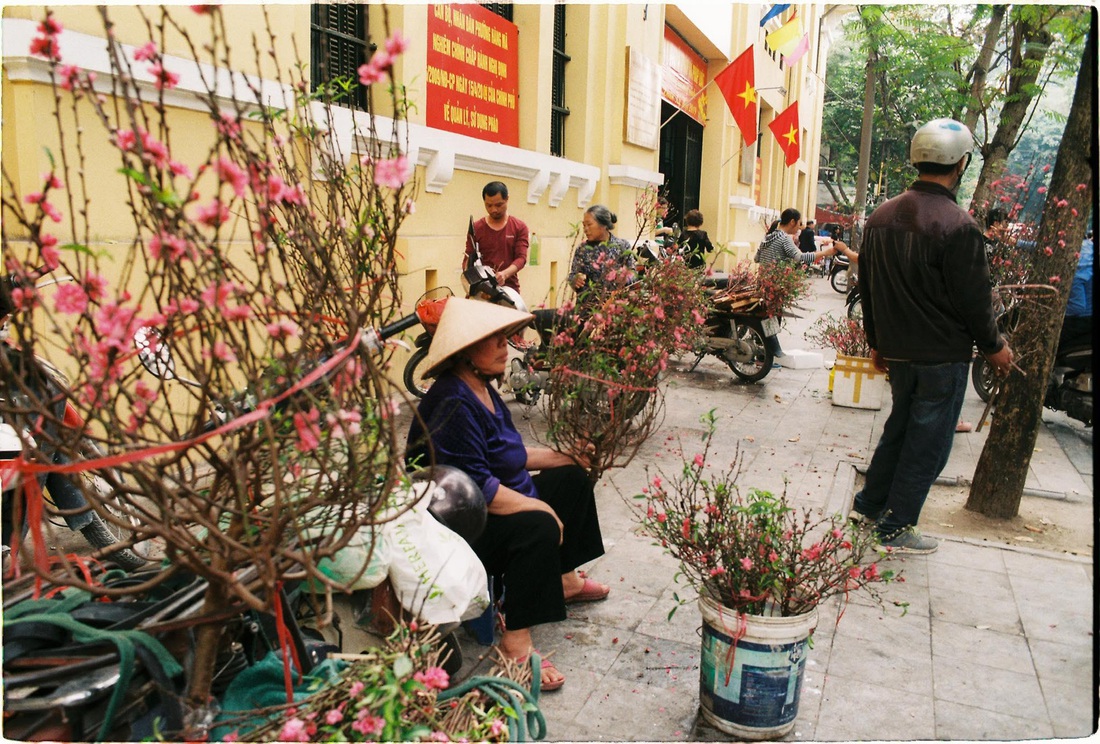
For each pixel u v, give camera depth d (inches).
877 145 1018.7
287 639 75.0
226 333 59.1
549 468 133.6
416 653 72.5
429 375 112.7
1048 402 267.3
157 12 157.8
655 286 166.7
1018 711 114.8
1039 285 182.7
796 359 357.4
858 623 138.7
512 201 321.7
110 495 63.9
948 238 155.7
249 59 178.4
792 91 910.4
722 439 243.4
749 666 102.8
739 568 104.3
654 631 132.6
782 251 330.6
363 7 239.3
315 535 81.4
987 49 369.7
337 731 63.1
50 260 57.3
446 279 280.2
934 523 190.5
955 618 141.6
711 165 643.5
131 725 64.6
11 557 77.0
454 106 286.0
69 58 142.8
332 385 68.7
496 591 123.0
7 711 60.2
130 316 54.4
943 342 160.6
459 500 99.1
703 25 535.5
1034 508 203.9
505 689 82.0
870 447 239.9
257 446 61.0
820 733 108.7
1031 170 269.7
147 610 69.2
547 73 338.3
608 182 408.5
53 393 90.4
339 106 205.5
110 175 153.5
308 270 74.5
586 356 139.9
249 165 59.1
